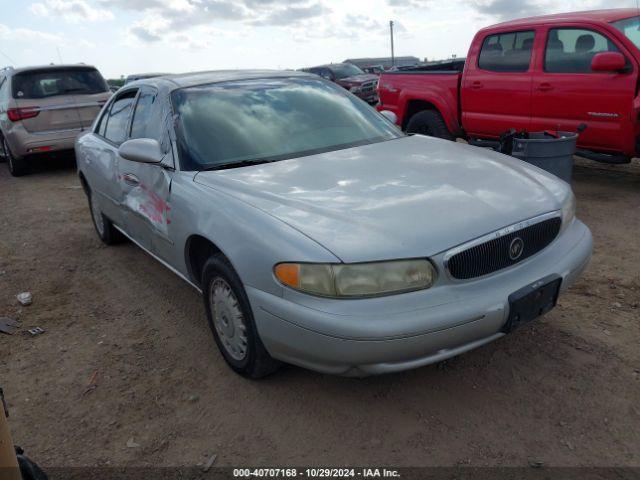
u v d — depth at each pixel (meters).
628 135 5.73
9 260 5.49
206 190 3.12
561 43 6.20
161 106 3.85
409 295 2.42
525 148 5.18
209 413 2.86
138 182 3.91
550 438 2.51
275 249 2.54
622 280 4.00
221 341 3.20
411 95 7.93
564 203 3.04
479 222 2.60
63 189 8.72
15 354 3.62
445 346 2.45
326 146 3.67
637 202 5.87
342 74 20.14
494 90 6.88
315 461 2.48
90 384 3.21
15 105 9.16
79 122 9.60
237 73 4.34
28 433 2.82
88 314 4.14
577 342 3.23
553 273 2.75
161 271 4.87
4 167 11.55
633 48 5.59
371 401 2.84
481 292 2.52
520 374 2.97
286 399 2.91
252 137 3.60
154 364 3.37
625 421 2.57
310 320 2.41
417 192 2.83
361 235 2.47
